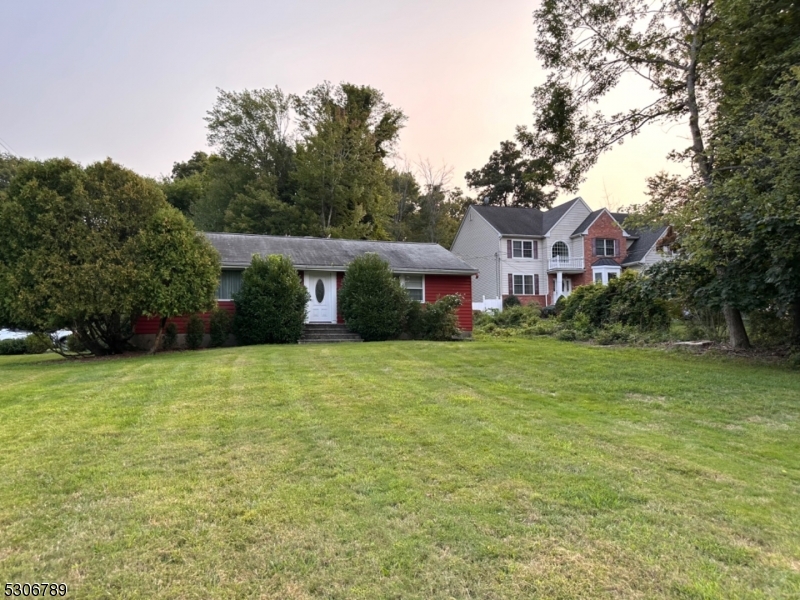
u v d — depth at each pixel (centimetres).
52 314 941
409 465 340
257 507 275
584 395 583
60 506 277
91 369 792
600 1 1108
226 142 3028
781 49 882
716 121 988
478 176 4678
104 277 948
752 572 216
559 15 1140
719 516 269
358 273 1391
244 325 1279
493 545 236
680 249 1052
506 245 2869
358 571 215
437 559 224
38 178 986
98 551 231
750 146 825
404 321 1427
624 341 1211
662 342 1170
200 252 1073
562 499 288
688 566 220
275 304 1284
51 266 934
